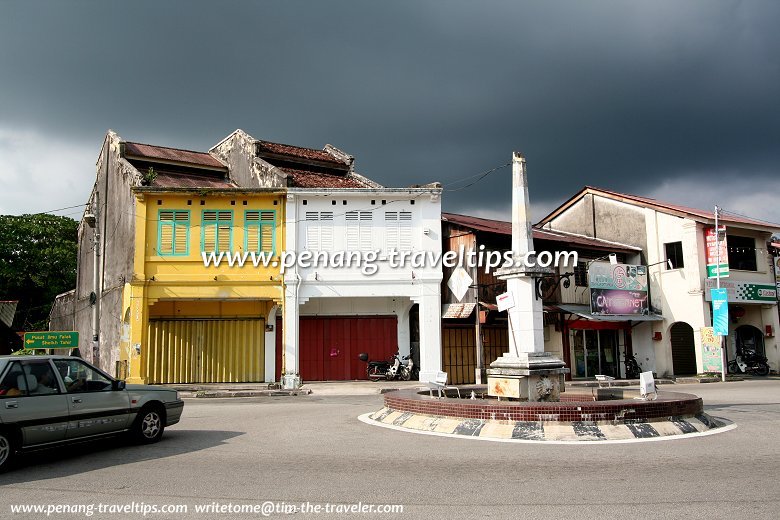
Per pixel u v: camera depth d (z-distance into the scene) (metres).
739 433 10.65
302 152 31.23
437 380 13.60
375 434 10.88
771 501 6.38
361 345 25.75
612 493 6.73
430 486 7.11
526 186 13.71
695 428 10.77
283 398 20.00
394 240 24.70
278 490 7.00
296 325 23.81
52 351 26.70
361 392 21.94
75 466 8.52
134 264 23.67
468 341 25.23
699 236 28.27
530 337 12.93
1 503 6.60
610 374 28.69
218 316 25.31
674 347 30.14
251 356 25.14
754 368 29.42
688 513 5.97
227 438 10.71
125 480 7.60
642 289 28.92
